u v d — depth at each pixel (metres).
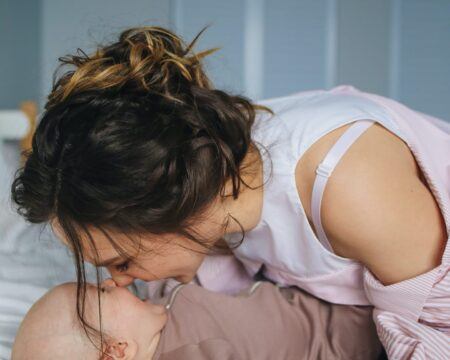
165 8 2.55
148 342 0.90
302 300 0.95
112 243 0.68
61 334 0.84
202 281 1.06
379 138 0.77
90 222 0.66
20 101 2.36
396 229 0.71
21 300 1.06
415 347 0.74
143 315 0.90
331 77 2.75
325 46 2.74
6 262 1.24
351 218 0.72
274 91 2.72
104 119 0.64
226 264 1.06
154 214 0.65
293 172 0.76
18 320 0.99
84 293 0.72
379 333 0.80
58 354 0.83
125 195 0.63
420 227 0.73
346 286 0.87
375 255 0.74
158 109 0.66
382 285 0.77
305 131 0.77
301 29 2.72
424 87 2.77
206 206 0.69
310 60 2.74
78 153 0.64
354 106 0.82
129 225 0.66
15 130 2.01
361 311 0.89
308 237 0.79
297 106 0.86
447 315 0.76
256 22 2.68
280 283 1.01
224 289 1.07
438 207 0.75
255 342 0.90
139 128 0.63
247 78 2.69
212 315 0.92
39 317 0.86
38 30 2.31
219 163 0.68
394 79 2.74
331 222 0.74
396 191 0.72
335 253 0.81
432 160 0.82
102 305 0.88
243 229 0.79
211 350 0.86
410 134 0.82
